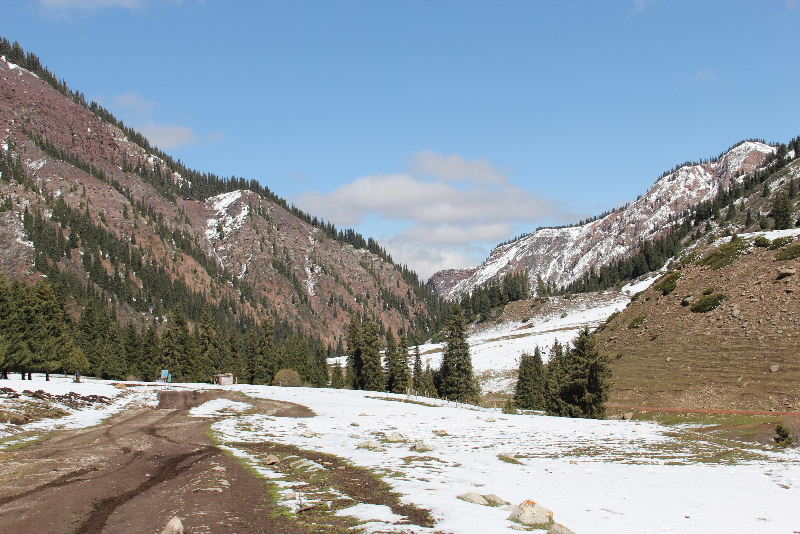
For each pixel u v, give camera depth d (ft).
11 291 291.58
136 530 50.98
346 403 224.74
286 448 110.22
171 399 213.66
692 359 261.85
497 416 201.16
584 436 147.33
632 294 638.12
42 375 339.77
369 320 373.20
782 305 270.67
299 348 454.40
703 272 341.62
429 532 51.13
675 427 185.57
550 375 317.22
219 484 72.13
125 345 439.63
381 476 82.17
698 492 79.87
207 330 436.76
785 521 63.77
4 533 50.19
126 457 94.27
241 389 273.33
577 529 55.67
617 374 273.33
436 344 625.41
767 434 163.73
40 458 89.40
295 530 51.90
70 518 55.36
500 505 65.16
